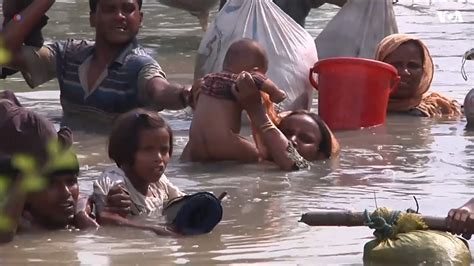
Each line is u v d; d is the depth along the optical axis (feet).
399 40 93.61
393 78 89.40
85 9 157.28
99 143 80.59
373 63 86.74
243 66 76.95
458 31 138.62
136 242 56.70
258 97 73.97
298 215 61.93
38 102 95.35
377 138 83.76
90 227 58.90
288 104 88.02
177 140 82.53
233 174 71.61
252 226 59.72
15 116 59.98
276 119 76.95
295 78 88.74
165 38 134.41
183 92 81.25
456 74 110.42
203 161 74.79
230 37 90.07
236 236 57.82
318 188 67.97
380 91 87.86
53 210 58.18
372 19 103.50
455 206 63.36
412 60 93.30
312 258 53.93
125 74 84.99
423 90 94.07
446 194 66.28
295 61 89.25
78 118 87.71
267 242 56.70
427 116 93.09
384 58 93.86
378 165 74.49
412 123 89.97
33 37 87.40
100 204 60.64
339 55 103.50
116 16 84.74
